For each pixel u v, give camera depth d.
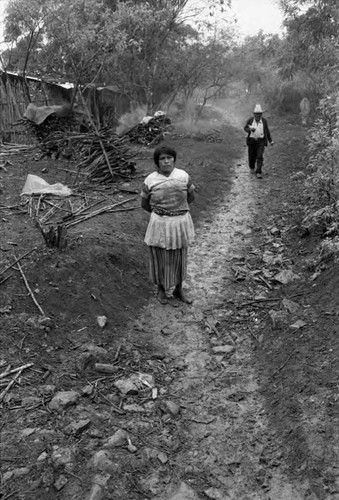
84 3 13.21
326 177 6.31
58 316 4.60
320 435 3.25
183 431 3.55
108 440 3.34
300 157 12.77
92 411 3.62
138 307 5.23
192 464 3.26
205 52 17.12
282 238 7.00
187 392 3.99
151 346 4.59
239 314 5.13
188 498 2.97
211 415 3.73
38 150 11.57
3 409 3.52
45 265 5.10
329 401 3.51
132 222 6.88
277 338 4.51
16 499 2.84
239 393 3.96
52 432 3.34
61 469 3.06
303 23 13.89
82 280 5.07
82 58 13.69
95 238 5.92
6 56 17.28
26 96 13.95
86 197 7.88
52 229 5.44
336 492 2.90
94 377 4.02
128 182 9.07
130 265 5.73
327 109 6.17
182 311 5.22
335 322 4.38
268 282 5.70
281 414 3.60
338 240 5.35
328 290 4.96
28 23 13.51
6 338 4.19
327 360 3.92
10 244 5.64
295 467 3.16
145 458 3.25
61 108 12.63
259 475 3.17
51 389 3.76
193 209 8.34
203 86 19.73
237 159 13.08
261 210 8.51
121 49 13.61
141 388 3.95
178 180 4.86
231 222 7.97
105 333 4.62
